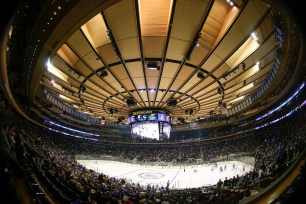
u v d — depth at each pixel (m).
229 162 42.38
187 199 12.30
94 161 46.19
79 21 13.28
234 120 46.53
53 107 37.41
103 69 20.97
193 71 21.19
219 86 24.31
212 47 17.31
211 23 15.10
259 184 11.62
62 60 18.81
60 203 9.84
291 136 22.81
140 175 37.75
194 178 34.53
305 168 6.02
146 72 21.91
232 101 33.38
